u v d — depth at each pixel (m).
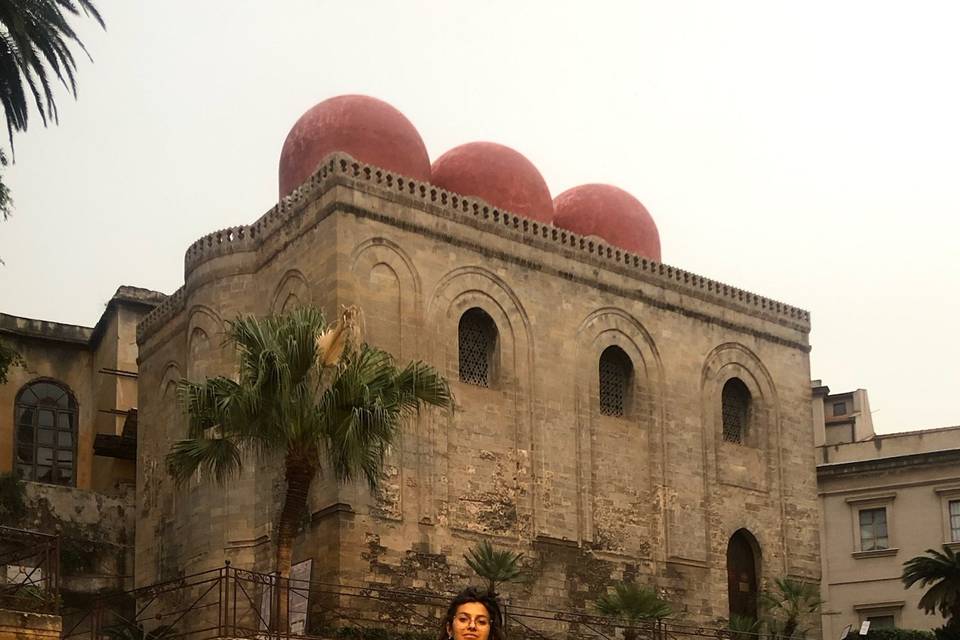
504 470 40.34
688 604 43.59
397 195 39.91
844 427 68.56
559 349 42.69
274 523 39.56
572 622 38.00
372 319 38.62
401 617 36.84
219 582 30.56
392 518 37.41
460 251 40.94
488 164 44.00
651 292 45.72
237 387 29.48
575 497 41.78
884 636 48.56
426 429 38.75
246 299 42.72
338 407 29.42
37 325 57.50
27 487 46.34
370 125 42.03
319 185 39.59
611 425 43.53
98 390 57.03
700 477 45.41
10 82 34.66
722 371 47.28
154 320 49.12
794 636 45.47
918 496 56.81
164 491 46.00
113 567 47.19
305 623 33.91
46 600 26.59
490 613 8.84
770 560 46.69
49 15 34.16
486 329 41.66
